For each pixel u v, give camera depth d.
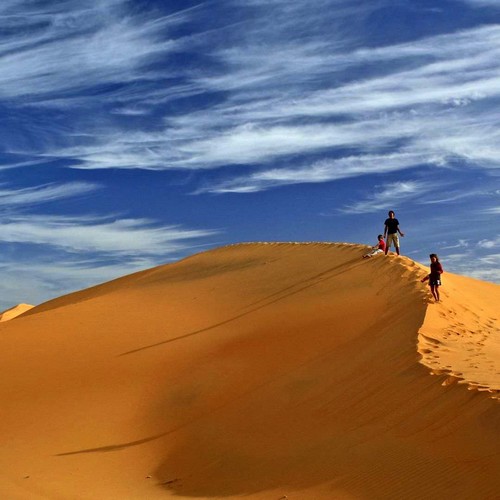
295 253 34.62
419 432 12.28
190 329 25.28
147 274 39.50
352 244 33.91
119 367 21.88
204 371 20.27
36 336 25.64
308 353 19.92
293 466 12.79
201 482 13.45
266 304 26.67
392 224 28.75
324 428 14.26
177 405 18.50
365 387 15.33
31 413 18.91
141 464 15.16
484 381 13.16
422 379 14.19
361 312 22.73
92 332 25.83
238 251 38.28
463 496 9.73
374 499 10.46
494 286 32.44
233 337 23.23
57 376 21.55
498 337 19.64
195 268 36.56
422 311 20.28
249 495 11.92
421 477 10.63
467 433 11.45
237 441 15.16
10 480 14.02
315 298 25.80
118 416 18.30
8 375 21.88
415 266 27.19
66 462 15.38
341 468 11.94
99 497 12.57
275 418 15.83
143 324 26.47
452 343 17.45
